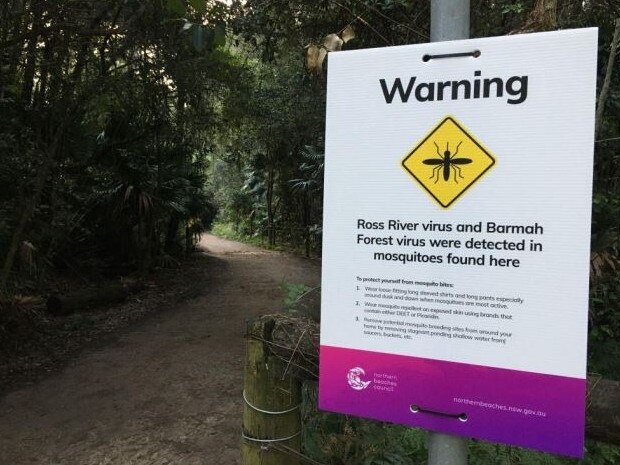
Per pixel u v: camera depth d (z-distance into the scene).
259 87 10.70
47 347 6.12
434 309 1.26
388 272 1.30
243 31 5.03
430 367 1.26
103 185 9.86
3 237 6.41
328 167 1.36
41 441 3.77
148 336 6.68
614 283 3.41
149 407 4.34
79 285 9.02
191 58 6.96
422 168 1.26
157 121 9.57
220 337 6.54
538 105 1.15
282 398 1.87
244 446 1.95
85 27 5.66
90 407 4.38
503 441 1.19
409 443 2.20
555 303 1.14
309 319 2.00
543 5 1.94
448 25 1.28
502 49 1.18
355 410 1.34
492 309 1.20
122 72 7.44
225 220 25.55
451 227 1.23
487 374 1.21
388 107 1.29
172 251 13.53
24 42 5.64
